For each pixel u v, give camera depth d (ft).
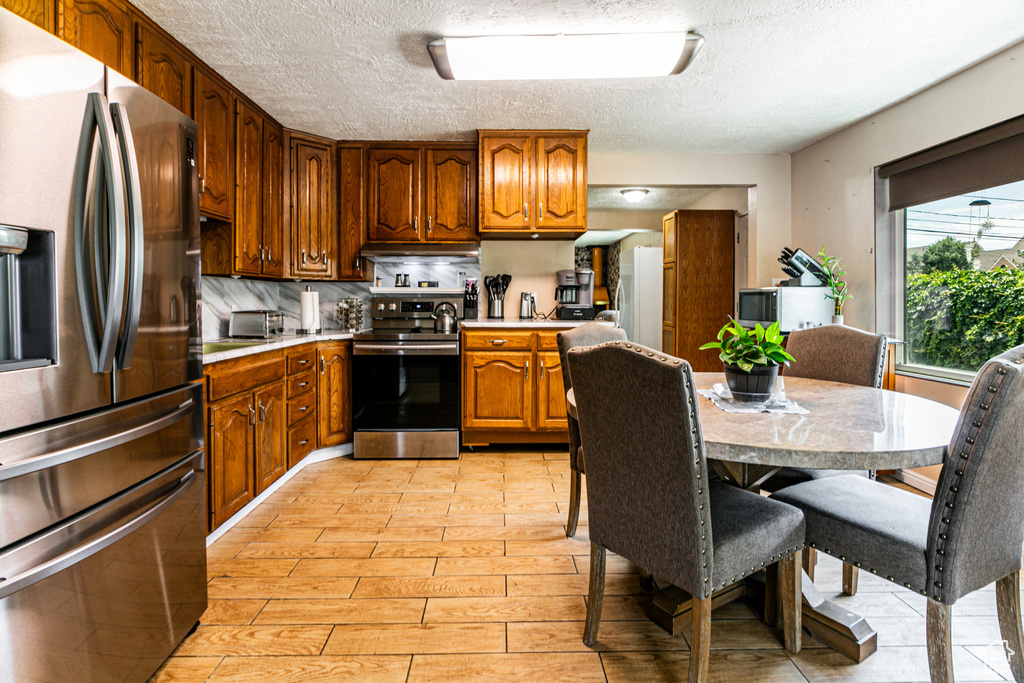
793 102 9.98
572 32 7.45
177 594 4.83
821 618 5.03
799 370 7.59
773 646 4.98
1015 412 3.48
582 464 7.07
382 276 13.12
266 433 8.53
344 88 9.28
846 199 11.43
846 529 4.33
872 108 10.25
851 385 6.45
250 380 7.91
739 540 4.04
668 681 4.50
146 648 4.36
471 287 13.19
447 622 5.36
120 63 6.44
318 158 11.78
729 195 16.29
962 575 3.73
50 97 3.42
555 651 4.91
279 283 12.67
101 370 3.84
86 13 5.85
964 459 3.56
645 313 22.02
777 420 4.53
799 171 13.04
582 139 11.66
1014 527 4.00
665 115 10.67
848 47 7.85
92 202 3.75
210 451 6.81
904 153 9.87
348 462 10.98
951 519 3.66
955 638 5.08
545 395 11.53
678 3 6.72
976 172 8.51
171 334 4.73
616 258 29.48
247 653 4.86
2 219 3.12
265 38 7.53
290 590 5.95
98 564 3.82
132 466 4.20
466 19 7.07
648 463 4.00
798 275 11.12
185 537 4.99
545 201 11.69
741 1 6.71
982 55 8.12
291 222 11.35
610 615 5.51
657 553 4.10
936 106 9.16
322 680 4.50
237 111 9.30
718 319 15.74
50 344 3.49
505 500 8.77
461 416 11.60
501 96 9.68
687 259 15.74
